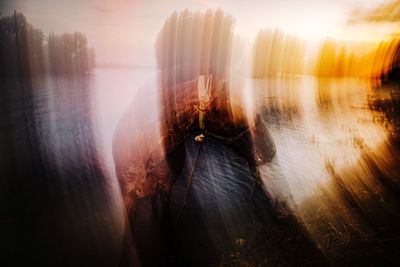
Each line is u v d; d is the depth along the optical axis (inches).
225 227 73.5
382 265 74.0
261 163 65.2
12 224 86.0
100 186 104.8
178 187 65.2
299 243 78.1
